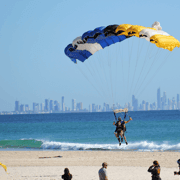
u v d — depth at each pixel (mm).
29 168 38906
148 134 97312
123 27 30406
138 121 183375
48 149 62781
